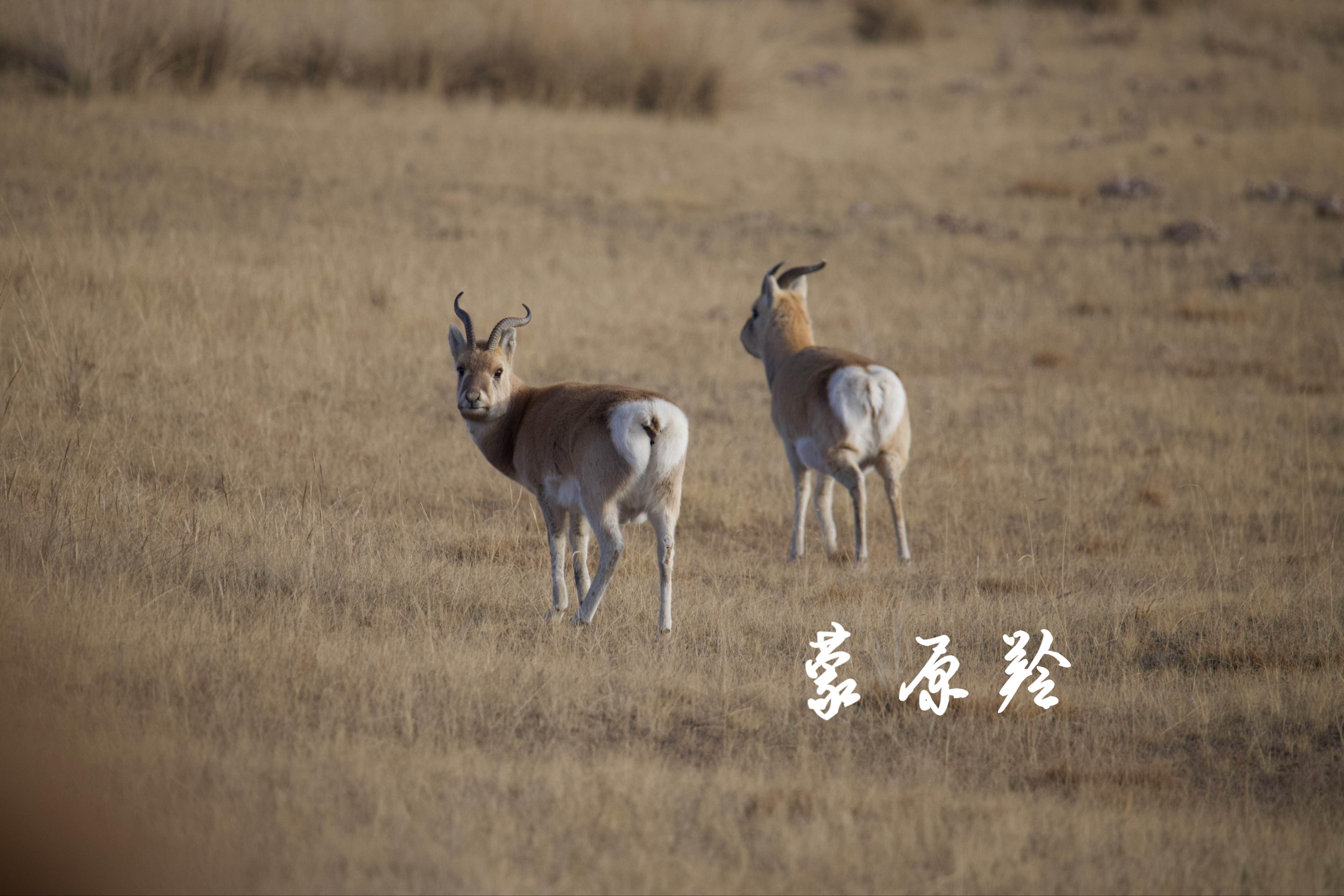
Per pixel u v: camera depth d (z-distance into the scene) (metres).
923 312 65.12
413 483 39.38
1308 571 35.81
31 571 27.30
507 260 64.88
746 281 67.69
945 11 159.38
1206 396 54.09
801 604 32.31
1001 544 38.91
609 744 23.09
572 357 52.91
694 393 51.38
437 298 57.22
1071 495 41.97
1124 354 60.28
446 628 28.03
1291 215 81.00
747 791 20.83
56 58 84.75
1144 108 111.75
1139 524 40.84
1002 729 24.88
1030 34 148.00
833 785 21.02
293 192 71.88
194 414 41.06
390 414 44.88
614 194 80.62
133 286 50.03
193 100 88.50
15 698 21.67
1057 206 83.56
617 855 18.14
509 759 21.70
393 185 76.00
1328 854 19.42
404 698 23.61
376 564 31.19
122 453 36.75
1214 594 33.69
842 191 85.56
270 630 26.28
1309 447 48.12
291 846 17.55
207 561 29.75
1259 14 148.38
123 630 24.94
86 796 18.70
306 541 31.41
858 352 58.19
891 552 38.47
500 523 37.38
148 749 20.17
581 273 64.88
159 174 70.50
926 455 46.47
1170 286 70.06
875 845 18.64
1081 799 21.27
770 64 115.44
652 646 27.83
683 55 106.56
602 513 27.25
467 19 106.06
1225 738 24.88
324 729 21.88
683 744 23.45
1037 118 110.75
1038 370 57.72
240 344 47.75
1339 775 23.38
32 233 55.72
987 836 19.19
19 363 40.34
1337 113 108.44
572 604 30.83
